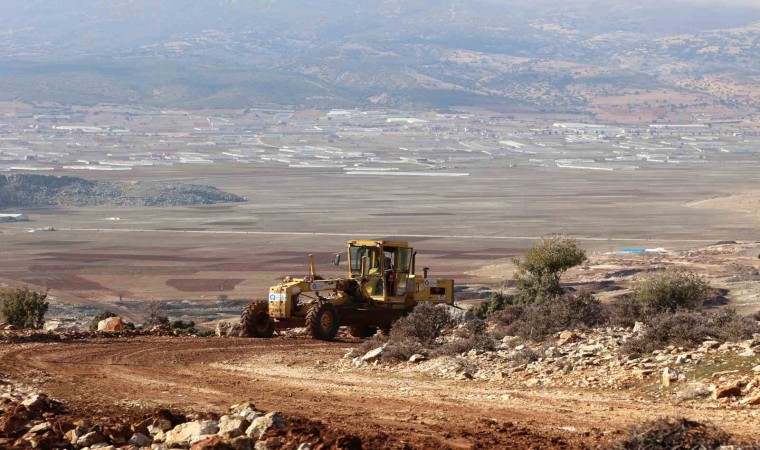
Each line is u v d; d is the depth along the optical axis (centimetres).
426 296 4784
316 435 1596
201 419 1803
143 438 1658
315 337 4394
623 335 3228
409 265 4747
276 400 2333
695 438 1454
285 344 4125
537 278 7369
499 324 4309
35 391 2422
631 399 2270
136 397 2350
